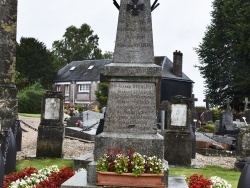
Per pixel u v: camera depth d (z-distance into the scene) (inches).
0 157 285.6
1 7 679.7
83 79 2608.3
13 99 676.1
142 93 306.2
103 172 270.1
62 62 3518.7
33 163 549.3
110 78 308.5
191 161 613.6
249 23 1790.1
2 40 676.7
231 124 1084.5
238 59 1877.5
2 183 284.2
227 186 339.9
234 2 1856.5
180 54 1925.4
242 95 1833.2
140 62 311.0
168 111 595.5
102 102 1894.7
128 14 314.5
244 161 576.4
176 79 1886.1
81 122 1003.9
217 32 1903.3
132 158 277.9
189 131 586.6
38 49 2701.8
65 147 713.0
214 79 1937.7
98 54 3565.5
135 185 267.7
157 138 298.4
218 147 796.0
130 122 304.7
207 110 1633.9
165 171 284.7
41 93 1595.7
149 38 312.5
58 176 324.2
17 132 647.8
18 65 2637.8
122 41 313.3
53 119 603.8
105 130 305.7
